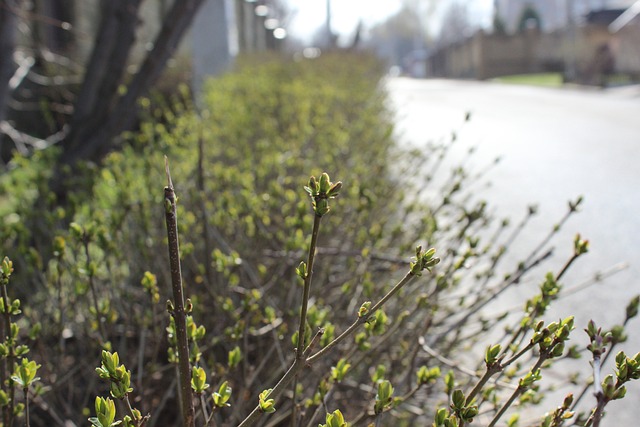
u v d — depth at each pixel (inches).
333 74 491.5
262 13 1181.1
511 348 79.3
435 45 4527.6
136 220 130.4
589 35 1456.7
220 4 467.5
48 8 396.5
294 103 271.3
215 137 202.5
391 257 120.6
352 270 119.1
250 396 100.9
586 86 1307.8
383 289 110.8
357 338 74.4
